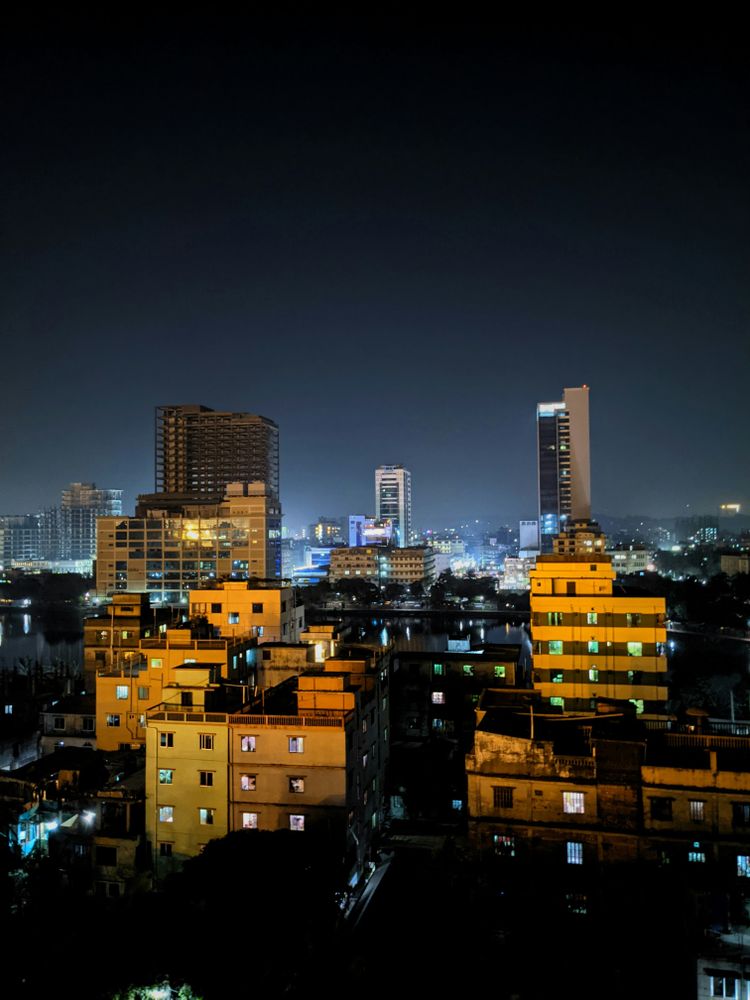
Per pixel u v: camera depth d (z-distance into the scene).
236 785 58.38
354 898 55.16
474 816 53.53
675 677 130.00
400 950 47.12
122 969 39.66
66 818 60.84
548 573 93.44
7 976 39.56
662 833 49.59
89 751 72.00
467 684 93.75
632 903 49.16
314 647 86.00
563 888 50.53
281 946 41.47
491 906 50.25
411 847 63.44
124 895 54.69
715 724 72.00
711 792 48.94
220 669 72.50
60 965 40.53
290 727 57.41
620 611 89.62
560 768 52.19
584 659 89.94
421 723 93.88
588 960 45.22
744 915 43.59
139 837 58.81
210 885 44.38
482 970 44.59
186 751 59.47
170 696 63.50
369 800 64.94
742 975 39.16
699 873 47.94
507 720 59.44
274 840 49.66
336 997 42.22
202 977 38.94
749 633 188.62
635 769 50.62
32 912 46.88
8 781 62.22
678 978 43.06
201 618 96.88
